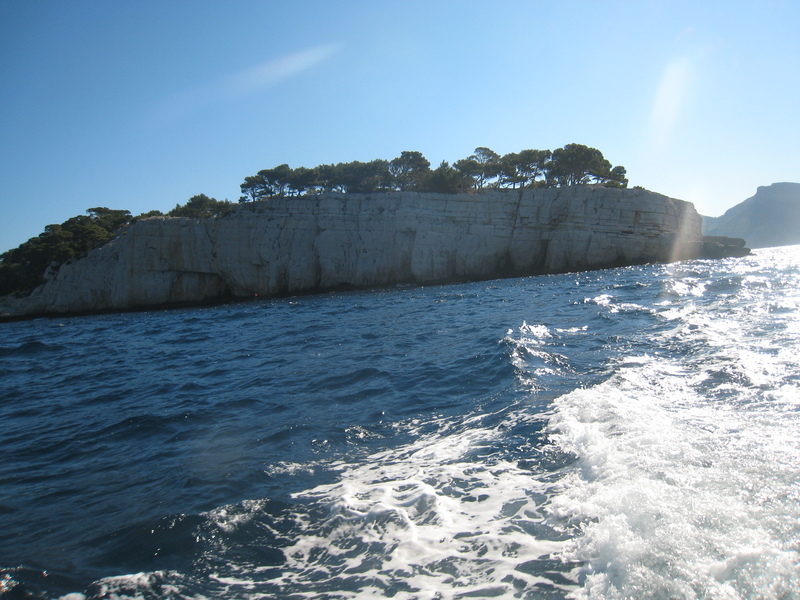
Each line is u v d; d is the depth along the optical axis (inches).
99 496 291.7
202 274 2628.0
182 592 192.9
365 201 2620.6
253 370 603.2
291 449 329.7
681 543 169.8
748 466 218.2
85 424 444.8
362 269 2583.7
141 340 1050.1
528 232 2517.2
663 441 255.9
